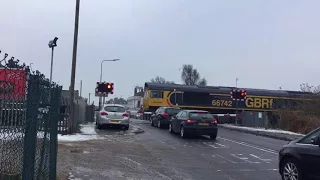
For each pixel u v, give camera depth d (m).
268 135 22.70
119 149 13.70
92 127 23.55
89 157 11.44
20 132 4.84
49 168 6.66
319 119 26.70
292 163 8.39
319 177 7.69
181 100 38.41
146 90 38.62
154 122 27.12
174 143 16.73
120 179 8.67
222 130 26.72
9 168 4.93
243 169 10.70
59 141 14.87
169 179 8.95
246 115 32.09
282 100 40.97
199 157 12.77
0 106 4.53
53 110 6.73
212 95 39.50
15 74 4.54
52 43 14.23
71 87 18.03
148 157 12.23
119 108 22.75
